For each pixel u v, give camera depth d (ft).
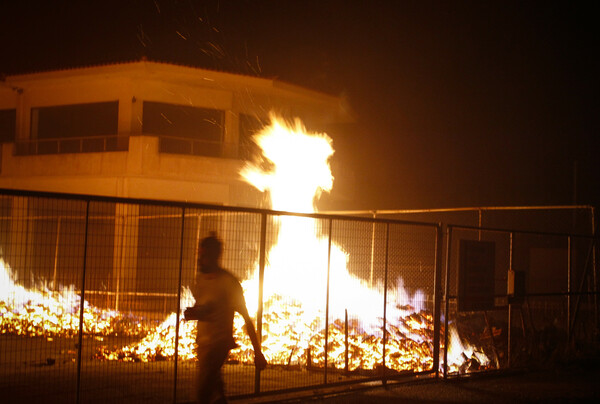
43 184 83.46
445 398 24.75
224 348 17.01
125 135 78.38
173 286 28.63
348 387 25.43
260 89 82.69
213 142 81.00
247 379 26.35
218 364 16.88
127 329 33.06
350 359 30.42
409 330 33.86
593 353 35.50
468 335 34.60
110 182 79.00
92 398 22.36
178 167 78.54
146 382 25.34
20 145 85.10
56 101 83.66
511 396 25.67
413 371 28.19
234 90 82.84
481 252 29.04
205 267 17.71
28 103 85.51
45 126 85.51
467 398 24.94
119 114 79.41
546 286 54.49
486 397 25.31
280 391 22.48
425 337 33.32
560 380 29.32
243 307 17.57
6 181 84.99
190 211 49.70
